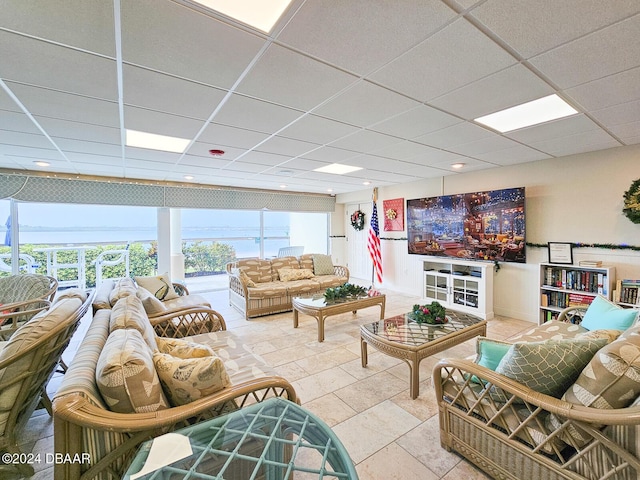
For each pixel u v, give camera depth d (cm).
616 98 208
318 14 126
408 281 600
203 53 154
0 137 283
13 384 141
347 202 754
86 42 144
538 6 122
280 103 216
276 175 500
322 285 507
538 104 220
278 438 114
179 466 98
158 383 128
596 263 337
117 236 596
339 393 236
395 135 290
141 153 346
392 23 132
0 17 124
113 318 183
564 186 378
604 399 113
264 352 318
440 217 512
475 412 158
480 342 171
